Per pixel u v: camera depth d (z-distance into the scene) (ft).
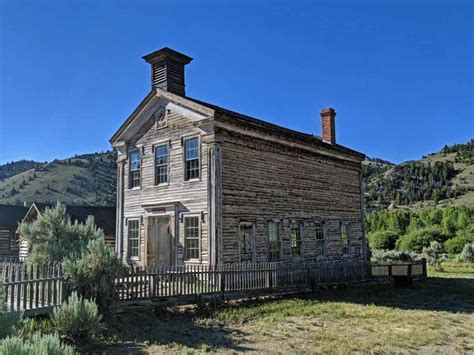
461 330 38.96
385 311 47.73
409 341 34.45
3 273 32.86
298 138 77.25
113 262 38.58
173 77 72.18
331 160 86.63
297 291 60.95
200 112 64.39
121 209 75.82
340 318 43.65
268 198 69.67
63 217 51.13
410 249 172.45
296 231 74.95
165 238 68.54
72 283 36.55
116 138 78.07
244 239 64.39
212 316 42.42
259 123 68.90
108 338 33.37
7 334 22.15
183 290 46.32
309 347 32.27
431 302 55.62
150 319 40.09
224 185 62.28
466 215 202.18
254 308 47.01
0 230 130.11
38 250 46.34
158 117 71.82
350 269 72.69
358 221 91.86
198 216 62.75
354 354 30.68
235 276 52.26
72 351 18.10
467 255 128.36
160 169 70.69
